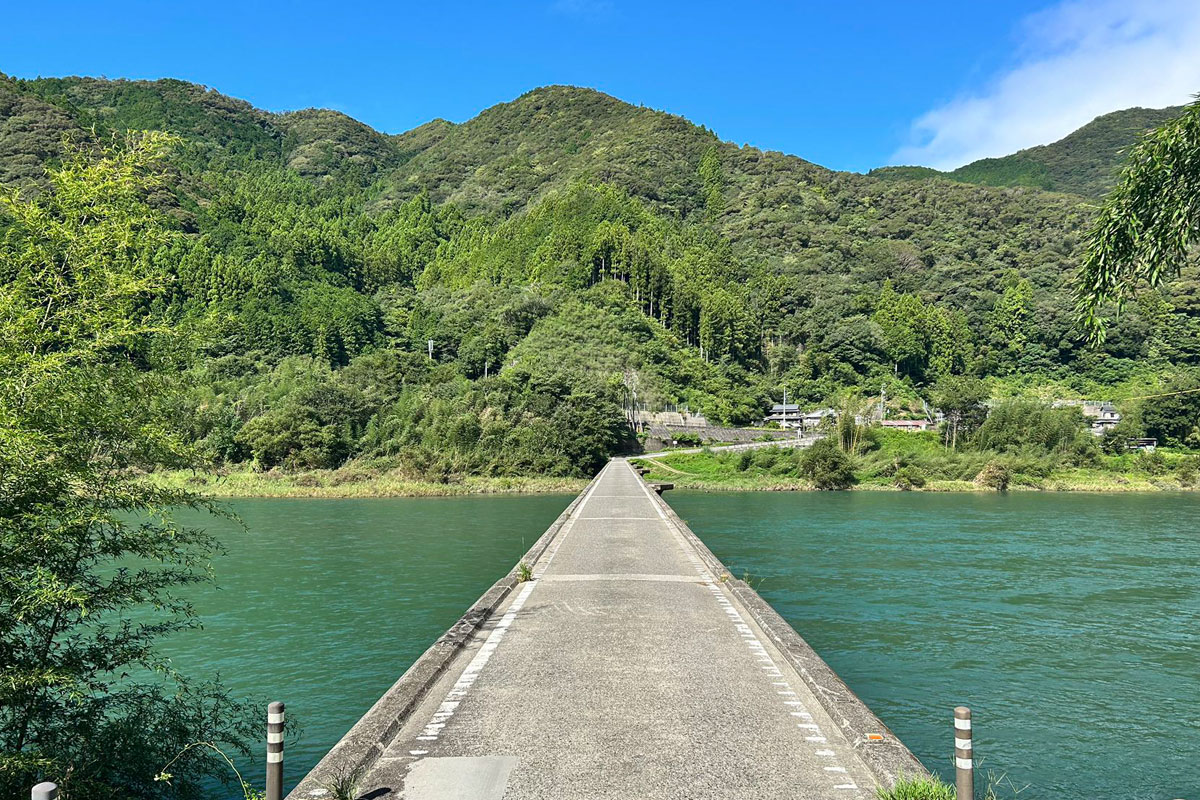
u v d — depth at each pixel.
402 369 107.50
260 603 23.39
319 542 36.91
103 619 21.00
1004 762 12.27
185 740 10.95
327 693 15.30
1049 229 195.25
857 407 117.31
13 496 9.38
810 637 19.33
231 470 75.06
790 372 141.00
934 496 67.31
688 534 24.69
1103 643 18.91
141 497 10.40
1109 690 15.54
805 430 113.12
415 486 69.19
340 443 80.88
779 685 9.17
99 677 16.17
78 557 9.98
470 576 27.80
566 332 121.25
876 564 29.94
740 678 9.45
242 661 17.45
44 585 9.05
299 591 25.16
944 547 34.72
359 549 34.53
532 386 94.50
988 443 89.56
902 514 50.47
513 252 170.62
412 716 8.10
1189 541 37.16
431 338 129.75
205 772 11.15
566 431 81.44
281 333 113.81
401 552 33.62
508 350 121.44
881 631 19.89
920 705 14.69
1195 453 92.56
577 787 6.36
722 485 75.62
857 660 17.41
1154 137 7.91
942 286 172.75
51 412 9.52
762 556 31.89
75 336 10.08
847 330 143.00
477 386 94.69
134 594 10.55
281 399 86.25
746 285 171.88
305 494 66.25
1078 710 14.46
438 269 186.12
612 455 92.81
